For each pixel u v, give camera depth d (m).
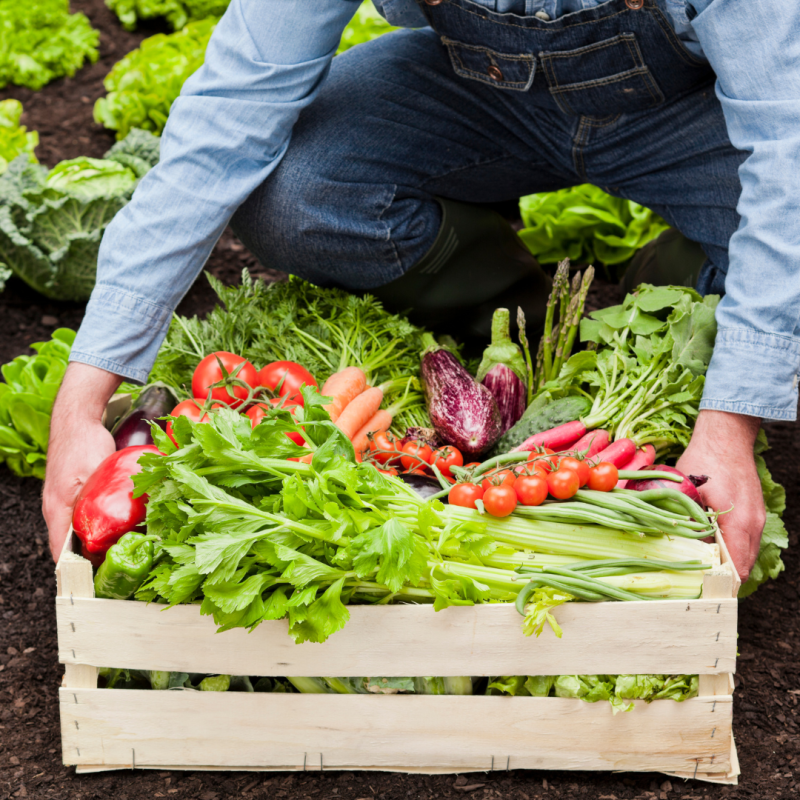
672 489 1.58
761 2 1.64
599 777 1.69
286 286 2.48
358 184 2.23
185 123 1.93
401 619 1.55
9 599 2.13
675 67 2.00
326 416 1.64
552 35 2.02
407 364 2.39
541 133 2.33
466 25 2.09
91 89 4.59
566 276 2.22
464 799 1.63
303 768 1.68
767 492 1.99
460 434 2.08
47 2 4.59
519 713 1.62
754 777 1.68
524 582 1.55
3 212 3.00
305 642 1.57
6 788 1.66
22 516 2.41
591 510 1.58
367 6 4.25
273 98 1.97
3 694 1.87
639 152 2.21
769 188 1.66
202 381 2.02
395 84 2.28
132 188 3.12
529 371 2.27
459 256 2.48
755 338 1.68
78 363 1.84
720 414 1.72
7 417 2.46
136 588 1.52
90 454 1.76
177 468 1.46
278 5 1.93
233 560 1.44
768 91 1.67
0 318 3.20
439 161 2.37
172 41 4.27
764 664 1.94
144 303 1.85
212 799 1.63
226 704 1.62
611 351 2.21
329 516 1.47
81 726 1.64
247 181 1.97
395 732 1.64
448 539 1.56
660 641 1.55
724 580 1.52
